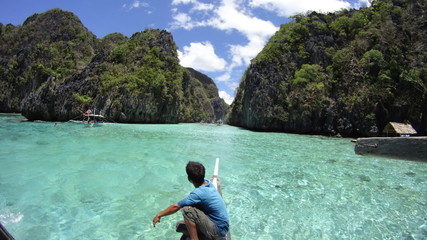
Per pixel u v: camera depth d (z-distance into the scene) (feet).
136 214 20.66
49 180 27.55
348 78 95.81
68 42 226.58
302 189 28.32
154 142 56.65
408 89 90.53
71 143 50.47
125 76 124.67
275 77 105.60
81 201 22.68
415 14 102.42
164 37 156.76
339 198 25.84
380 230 19.33
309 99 96.37
